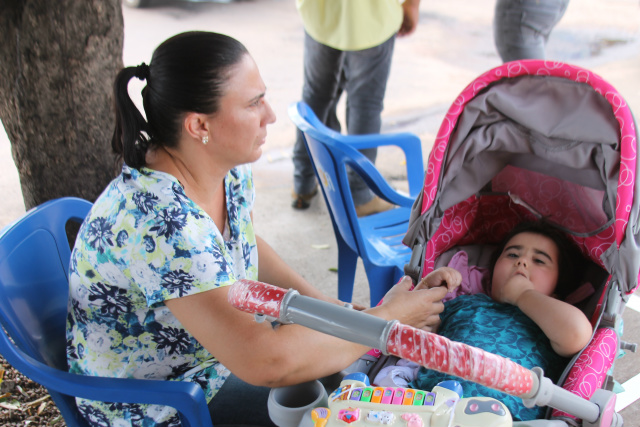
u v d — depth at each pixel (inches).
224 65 49.3
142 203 52.1
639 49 246.4
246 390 64.2
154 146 55.3
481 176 77.0
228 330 50.3
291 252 131.2
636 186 59.0
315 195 153.9
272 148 181.0
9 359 53.2
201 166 54.6
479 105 68.4
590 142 65.0
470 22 296.0
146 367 58.3
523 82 66.9
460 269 82.3
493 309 73.1
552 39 261.1
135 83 189.0
